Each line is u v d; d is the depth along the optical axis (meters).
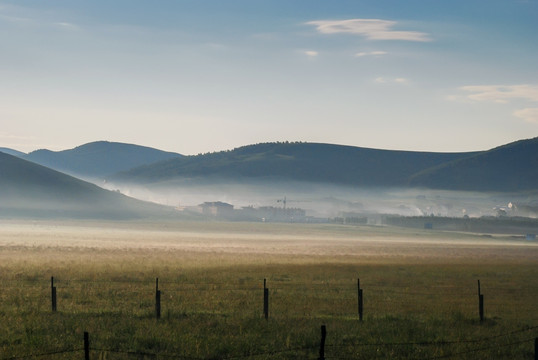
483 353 25.28
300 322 32.06
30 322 30.20
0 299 39.81
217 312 35.28
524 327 32.03
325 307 38.78
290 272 69.25
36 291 44.78
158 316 33.03
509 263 98.38
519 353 25.48
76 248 127.62
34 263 77.19
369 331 29.64
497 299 44.88
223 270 70.94
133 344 25.30
